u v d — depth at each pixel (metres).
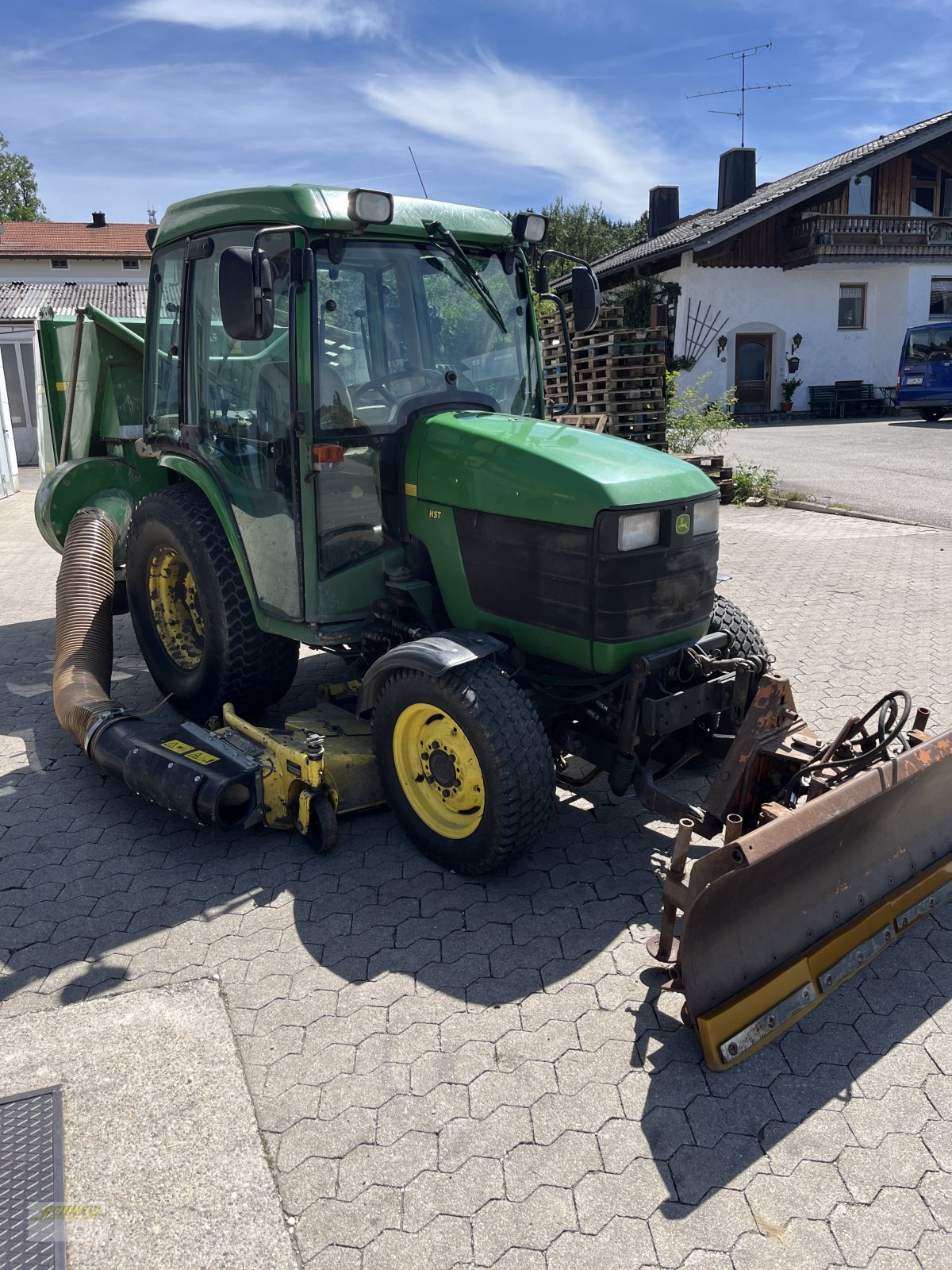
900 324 24.94
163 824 4.28
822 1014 3.03
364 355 4.00
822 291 24.98
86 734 4.49
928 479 13.34
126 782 4.21
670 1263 2.21
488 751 3.44
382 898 3.67
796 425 22.33
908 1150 2.51
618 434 10.83
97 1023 3.01
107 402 6.53
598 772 4.09
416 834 3.90
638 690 3.59
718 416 14.19
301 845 4.08
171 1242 2.29
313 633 4.15
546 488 3.56
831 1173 2.44
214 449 4.52
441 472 3.92
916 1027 2.96
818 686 5.62
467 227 4.25
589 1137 2.56
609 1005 3.06
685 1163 2.48
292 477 3.97
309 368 3.79
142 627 5.33
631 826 4.20
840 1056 2.85
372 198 3.62
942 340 21.45
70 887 3.78
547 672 3.97
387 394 4.08
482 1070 2.80
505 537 3.72
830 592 7.73
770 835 2.72
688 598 3.70
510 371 4.55
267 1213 2.36
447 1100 2.69
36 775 4.78
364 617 4.22
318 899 3.67
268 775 4.00
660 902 3.62
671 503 3.56
